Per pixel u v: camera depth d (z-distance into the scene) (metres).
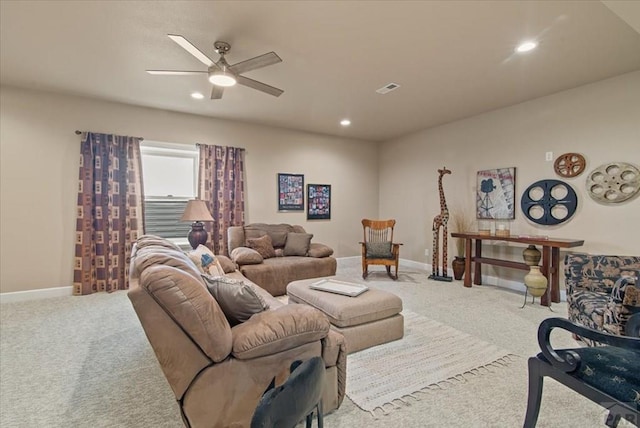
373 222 5.56
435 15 2.30
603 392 1.20
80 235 3.97
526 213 4.12
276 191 5.50
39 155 3.83
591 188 3.53
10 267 3.71
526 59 2.98
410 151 5.95
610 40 2.63
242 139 5.17
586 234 3.59
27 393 1.88
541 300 3.54
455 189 5.09
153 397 1.84
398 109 4.47
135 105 4.34
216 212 4.88
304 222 5.80
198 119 4.81
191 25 2.45
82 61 3.06
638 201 3.23
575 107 3.66
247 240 4.46
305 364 0.91
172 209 4.80
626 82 3.28
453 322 3.03
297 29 2.50
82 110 4.04
